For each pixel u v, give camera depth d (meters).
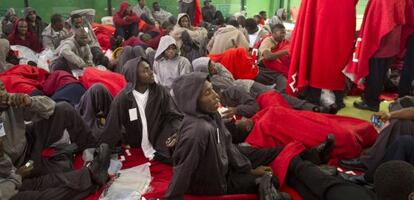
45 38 5.66
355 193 1.69
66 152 2.36
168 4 10.41
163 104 2.60
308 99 3.38
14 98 1.92
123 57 4.05
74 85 3.13
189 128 1.78
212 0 10.78
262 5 11.52
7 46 3.75
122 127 2.58
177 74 3.75
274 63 4.16
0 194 1.74
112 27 7.45
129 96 2.51
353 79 3.37
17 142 1.97
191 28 5.72
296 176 2.05
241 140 2.70
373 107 3.65
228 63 4.12
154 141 2.56
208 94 1.81
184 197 1.96
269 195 1.85
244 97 3.11
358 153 2.45
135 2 9.81
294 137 2.46
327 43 3.10
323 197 1.81
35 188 1.97
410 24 3.33
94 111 2.81
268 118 2.55
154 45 5.55
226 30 4.98
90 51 4.55
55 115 2.14
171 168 2.42
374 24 3.20
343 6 3.00
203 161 1.85
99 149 2.21
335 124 2.51
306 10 3.11
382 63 3.46
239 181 2.04
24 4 8.27
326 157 2.33
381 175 1.27
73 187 1.98
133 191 2.11
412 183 1.21
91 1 9.21
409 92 3.68
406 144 1.89
